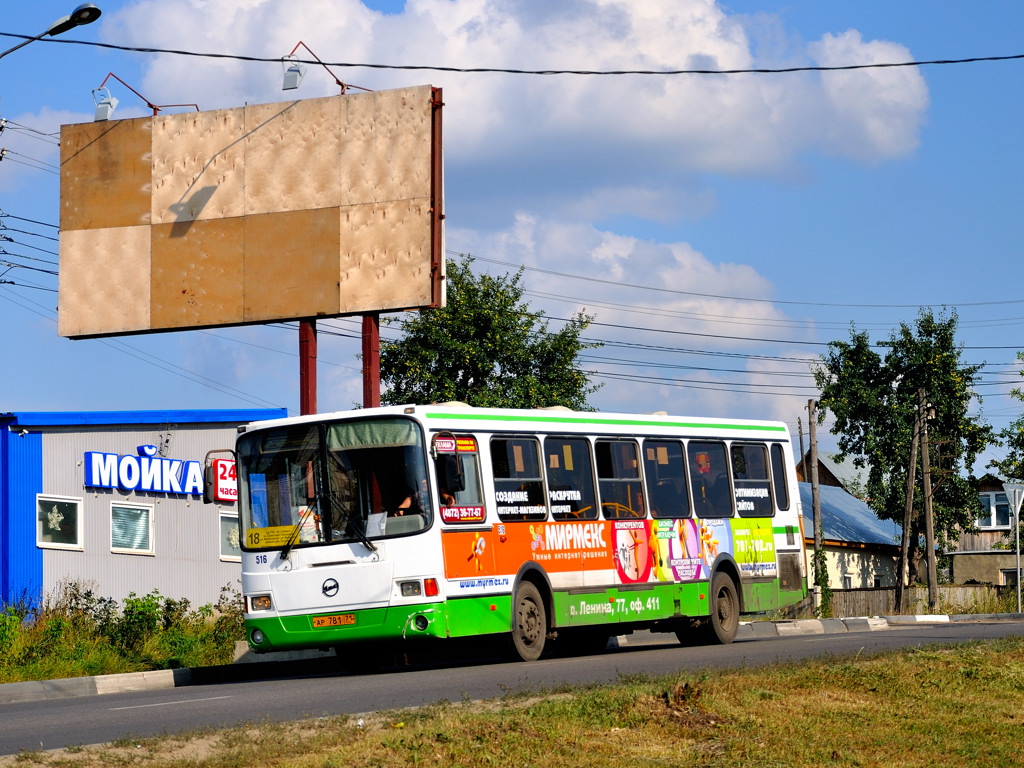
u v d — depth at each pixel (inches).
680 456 837.2
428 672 660.1
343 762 344.2
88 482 1183.6
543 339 1882.4
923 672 536.1
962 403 2210.9
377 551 656.4
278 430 686.5
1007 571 2554.1
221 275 1031.0
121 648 875.4
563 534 736.3
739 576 863.1
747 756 371.6
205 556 1298.0
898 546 2337.6
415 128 992.2
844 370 2240.4
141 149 1059.9
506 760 353.7
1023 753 398.0
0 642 815.7
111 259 1059.9
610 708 423.5
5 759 354.3
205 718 467.5
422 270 979.9
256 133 1032.2
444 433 674.8
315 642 662.5
